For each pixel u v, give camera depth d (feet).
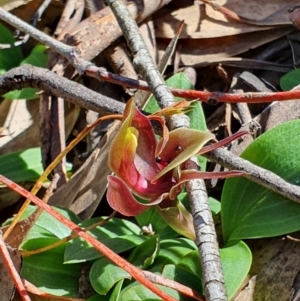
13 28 1.08
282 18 0.99
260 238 0.80
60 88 0.86
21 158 0.95
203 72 1.00
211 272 0.69
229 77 0.98
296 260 0.77
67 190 0.89
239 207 0.79
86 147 0.98
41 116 0.94
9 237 0.80
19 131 1.00
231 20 1.00
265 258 0.78
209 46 1.00
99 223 0.79
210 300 0.68
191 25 1.00
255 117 0.89
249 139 0.86
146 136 0.73
